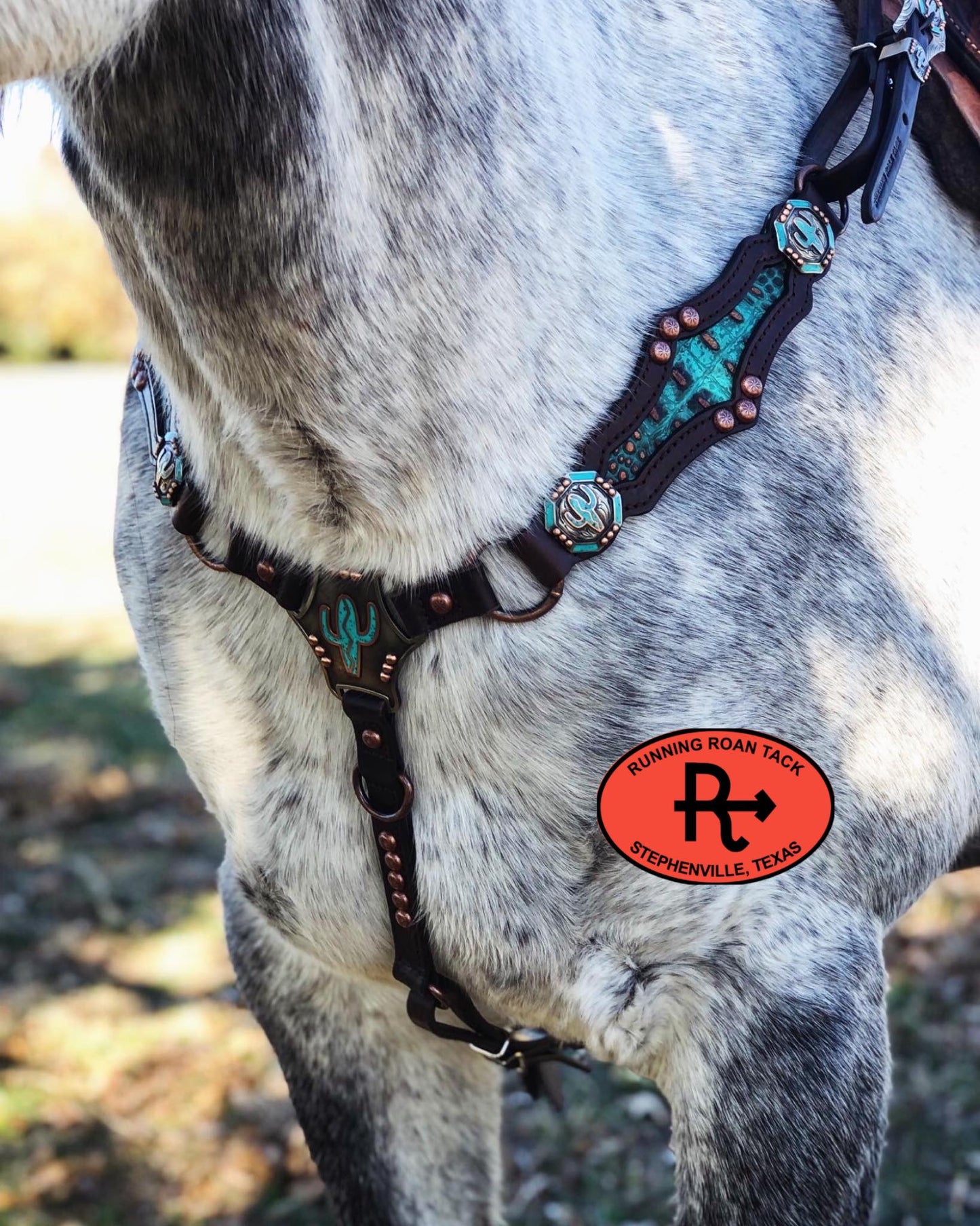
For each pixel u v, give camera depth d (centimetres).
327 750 103
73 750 435
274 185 80
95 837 371
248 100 77
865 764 105
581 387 96
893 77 109
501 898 100
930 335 112
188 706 110
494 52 88
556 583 95
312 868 106
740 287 101
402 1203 128
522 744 97
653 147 102
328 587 97
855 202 111
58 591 717
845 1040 105
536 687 96
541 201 91
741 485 100
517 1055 122
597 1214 219
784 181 107
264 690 105
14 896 334
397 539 93
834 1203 105
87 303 2239
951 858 119
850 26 117
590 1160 233
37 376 1959
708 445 99
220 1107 251
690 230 102
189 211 81
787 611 101
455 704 97
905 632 108
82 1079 259
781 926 103
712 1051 103
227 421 92
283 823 106
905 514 108
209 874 348
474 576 94
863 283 108
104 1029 275
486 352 90
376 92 82
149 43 75
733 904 101
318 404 87
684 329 99
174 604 109
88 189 88
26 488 1059
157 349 94
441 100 85
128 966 302
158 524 112
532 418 93
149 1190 230
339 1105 126
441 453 90
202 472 100
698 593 98
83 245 2233
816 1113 104
